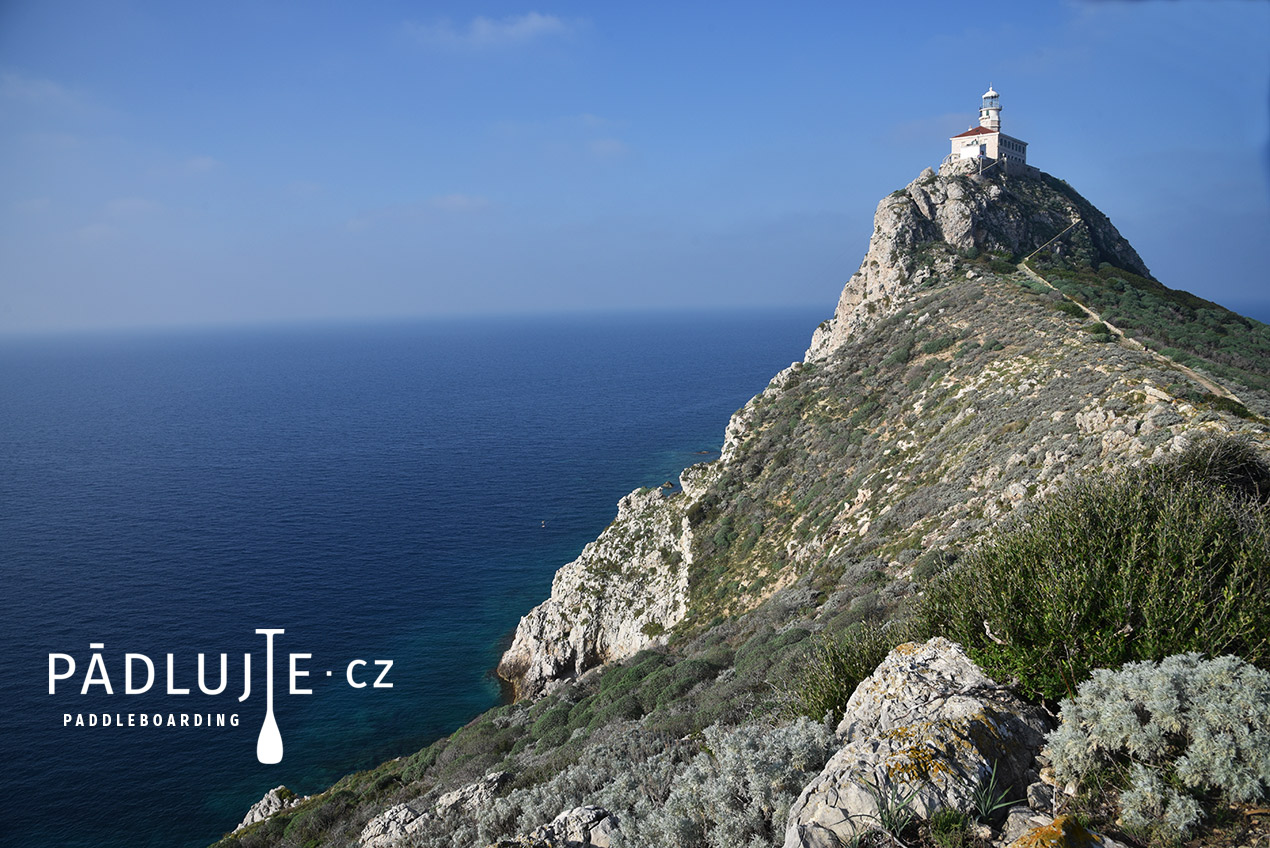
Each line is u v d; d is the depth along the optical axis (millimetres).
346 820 28766
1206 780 6754
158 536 92562
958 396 45406
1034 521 11008
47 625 67625
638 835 9680
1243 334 57719
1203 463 16016
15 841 40656
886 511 38062
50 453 148250
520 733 33281
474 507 103688
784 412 58906
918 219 77312
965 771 7367
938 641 10398
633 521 61312
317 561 83500
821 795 7578
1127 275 73438
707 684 26406
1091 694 7770
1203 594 8477
